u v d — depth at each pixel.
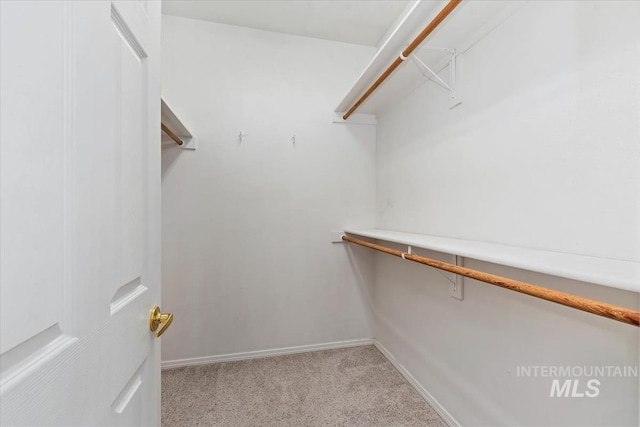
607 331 0.75
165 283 1.92
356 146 2.23
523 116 1.00
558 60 0.87
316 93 2.14
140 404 0.65
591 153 0.79
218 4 1.78
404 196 1.85
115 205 0.53
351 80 2.20
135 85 0.62
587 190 0.80
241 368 1.90
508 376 1.05
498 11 1.06
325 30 2.04
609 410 0.74
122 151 0.56
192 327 1.96
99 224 0.47
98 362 0.47
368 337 2.28
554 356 0.88
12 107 0.30
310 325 2.16
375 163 2.27
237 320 2.03
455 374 1.34
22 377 0.31
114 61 0.52
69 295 0.40
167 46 1.89
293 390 1.66
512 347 1.03
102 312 0.48
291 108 2.10
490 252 0.88
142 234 0.66
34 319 0.33
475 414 1.21
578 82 0.82
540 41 0.93
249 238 2.04
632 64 0.70
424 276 1.60
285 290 2.11
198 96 1.94
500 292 1.08
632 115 0.70
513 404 1.03
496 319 1.10
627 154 0.71
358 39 2.15
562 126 0.86
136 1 0.62
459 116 1.33
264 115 2.05
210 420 1.42
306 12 1.85
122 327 0.55
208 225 1.98
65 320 0.39
